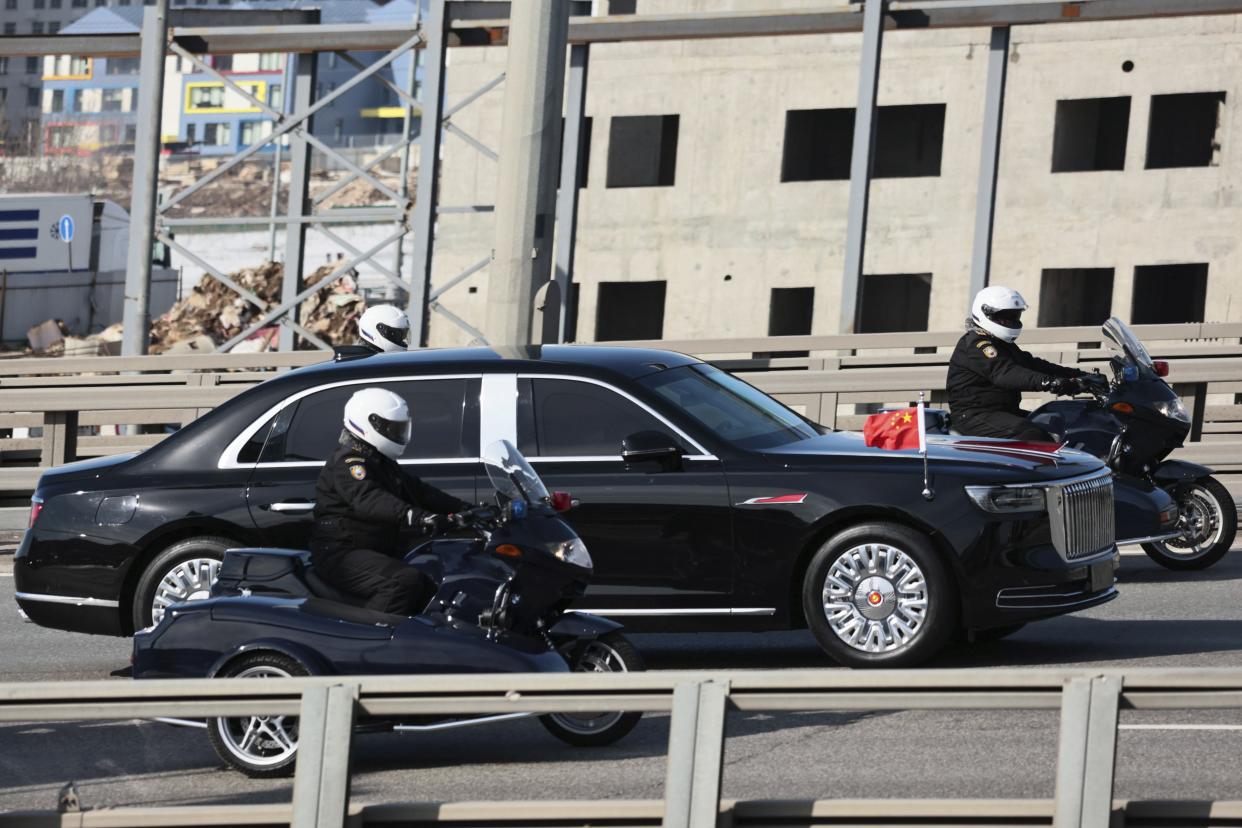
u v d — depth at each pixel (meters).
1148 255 121.50
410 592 17.98
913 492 20.95
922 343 43.78
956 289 125.69
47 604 22.72
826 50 129.00
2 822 10.95
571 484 21.56
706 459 21.53
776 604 21.31
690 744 10.41
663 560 21.44
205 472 22.50
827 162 131.12
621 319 136.88
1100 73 122.75
